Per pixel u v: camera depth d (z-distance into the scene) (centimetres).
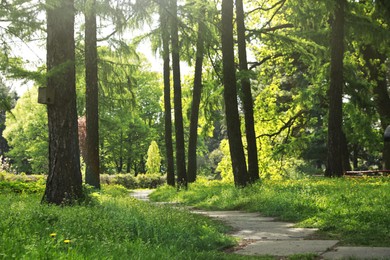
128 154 6812
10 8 1180
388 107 3369
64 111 1250
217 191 2153
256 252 848
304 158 4991
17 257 521
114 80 2259
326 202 1391
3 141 9562
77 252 580
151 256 636
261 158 3972
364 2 2731
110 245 659
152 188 5438
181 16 1892
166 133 3138
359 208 1233
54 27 1243
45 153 7000
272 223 1287
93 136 2105
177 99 2800
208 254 771
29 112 7144
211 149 9569
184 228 950
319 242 927
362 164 6031
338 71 2336
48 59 1250
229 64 2052
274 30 3120
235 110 2058
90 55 2078
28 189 1975
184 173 2753
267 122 3928
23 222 782
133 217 948
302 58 2664
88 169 2097
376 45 2439
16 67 1173
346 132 3253
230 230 1164
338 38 2328
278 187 1861
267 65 3619
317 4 2409
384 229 996
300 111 3881
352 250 820
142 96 6988
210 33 1950
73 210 1023
